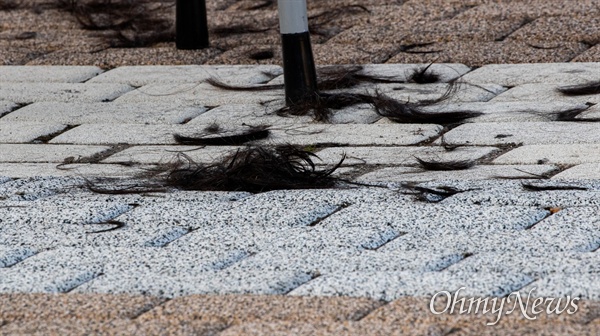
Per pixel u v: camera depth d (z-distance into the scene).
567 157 10.22
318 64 15.02
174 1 20.16
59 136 12.06
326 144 11.34
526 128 11.42
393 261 7.26
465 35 16.02
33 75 15.15
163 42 16.95
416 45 15.66
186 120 12.66
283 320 6.30
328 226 8.21
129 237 8.19
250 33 17.14
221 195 9.36
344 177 10.02
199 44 16.14
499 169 10.00
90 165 10.83
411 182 9.55
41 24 18.64
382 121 12.16
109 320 6.46
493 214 8.26
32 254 7.96
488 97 12.92
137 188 9.68
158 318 6.43
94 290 7.02
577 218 8.03
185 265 7.43
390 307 6.37
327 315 6.34
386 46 15.66
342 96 12.75
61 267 7.50
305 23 12.55
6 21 18.98
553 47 14.98
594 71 13.62
